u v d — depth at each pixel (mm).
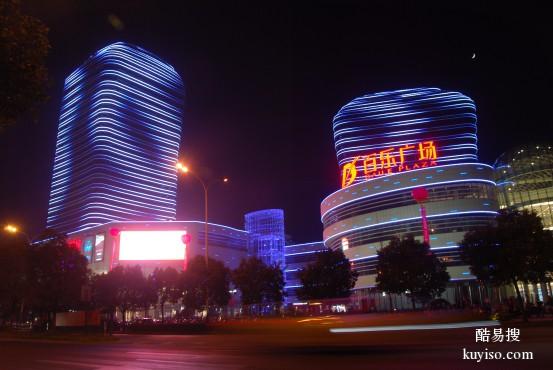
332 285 68875
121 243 122438
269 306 33688
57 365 17797
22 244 61938
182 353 21219
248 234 167500
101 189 195250
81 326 49844
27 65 10148
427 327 22188
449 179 98562
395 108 146250
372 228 104812
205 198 47469
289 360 16031
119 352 23547
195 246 146625
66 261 67375
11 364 18531
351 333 22547
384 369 12703
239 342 25344
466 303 49812
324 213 124875
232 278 80188
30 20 10344
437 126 138625
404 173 103812
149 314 130500
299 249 157000
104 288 83438
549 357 13914
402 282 58469
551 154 92000
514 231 44156
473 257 46531
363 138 145125
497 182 99375
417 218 98562
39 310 72375
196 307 79438
